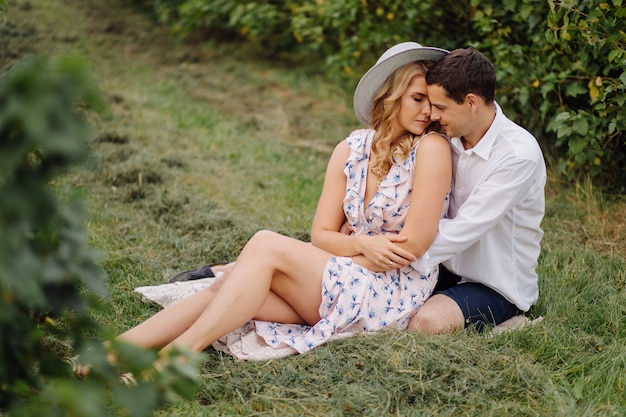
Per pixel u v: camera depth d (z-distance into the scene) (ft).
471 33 16.71
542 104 14.07
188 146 18.12
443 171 9.45
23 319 5.97
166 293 10.78
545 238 13.20
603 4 12.17
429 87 9.34
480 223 9.48
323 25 21.07
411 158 9.61
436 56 9.68
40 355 6.28
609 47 12.85
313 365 8.89
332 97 21.75
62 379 6.17
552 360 9.33
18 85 4.94
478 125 9.59
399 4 17.72
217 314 8.84
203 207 14.52
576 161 13.83
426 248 9.49
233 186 15.99
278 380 8.64
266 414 8.13
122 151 16.72
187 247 13.04
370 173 9.86
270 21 22.18
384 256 9.35
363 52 19.71
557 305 10.70
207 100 21.30
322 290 9.27
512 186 9.48
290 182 16.43
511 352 9.19
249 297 9.00
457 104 9.29
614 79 12.63
